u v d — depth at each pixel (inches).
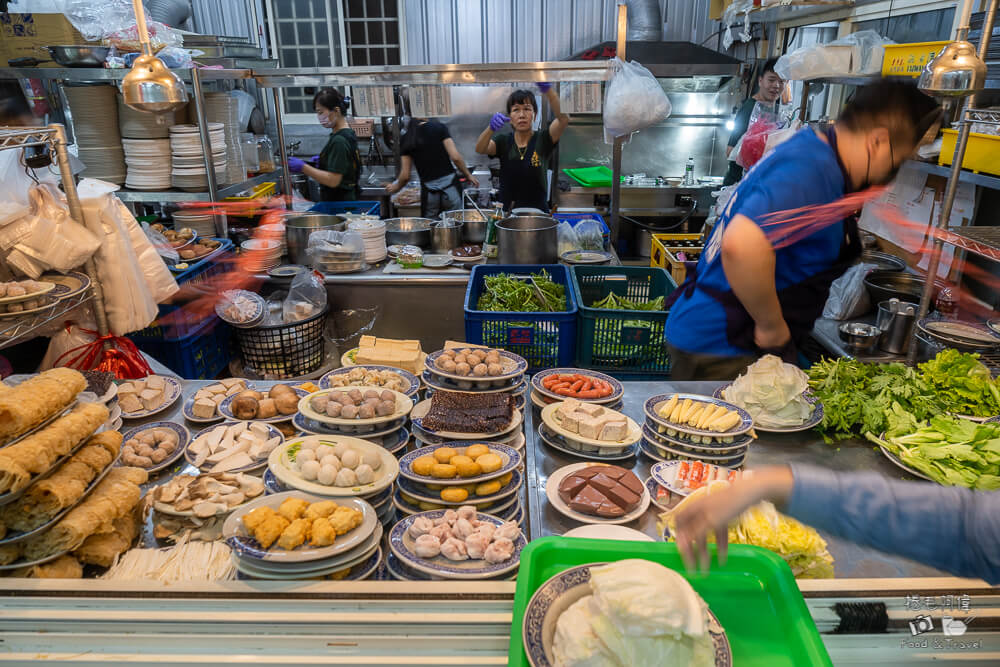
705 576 42.3
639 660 33.4
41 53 134.3
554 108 159.0
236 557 44.3
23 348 96.5
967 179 88.9
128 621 40.6
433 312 126.3
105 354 77.4
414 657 39.7
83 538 43.4
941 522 31.2
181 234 126.1
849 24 153.3
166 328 107.6
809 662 36.2
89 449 47.9
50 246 70.2
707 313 73.9
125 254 77.6
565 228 136.4
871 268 115.0
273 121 254.4
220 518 49.4
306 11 240.7
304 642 40.1
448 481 51.7
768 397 65.1
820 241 66.5
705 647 34.9
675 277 134.3
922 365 72.6
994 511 30.7
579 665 33.8
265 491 51.7
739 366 75.0
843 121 63.1
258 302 117.6
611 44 206.7
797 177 61.9
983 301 103.5
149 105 74.5
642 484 54.0
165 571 44.8
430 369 71.1
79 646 40.4
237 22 237.6
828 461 61.9
